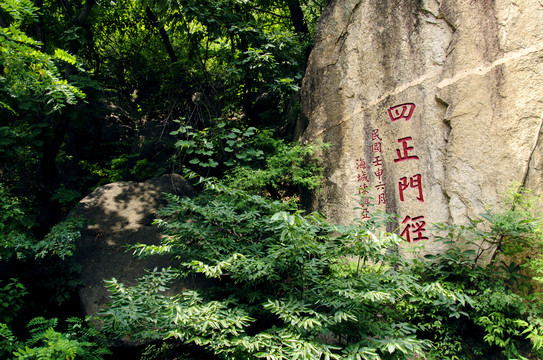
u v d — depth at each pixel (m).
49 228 6.32
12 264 5.48
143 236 5.71
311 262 3.66
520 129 4.14
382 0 5.40
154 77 8.50
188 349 4.70
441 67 4.74
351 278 3.55
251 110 8.12
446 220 4.49
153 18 8.29
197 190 7.43
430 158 4.69
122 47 9.21
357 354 2.86
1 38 3.56
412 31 5.05
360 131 5.39
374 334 3.34
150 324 3.35
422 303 4.13
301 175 5.72
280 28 8.92
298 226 3.17
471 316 3.92
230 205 4.56
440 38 4.80
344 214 5.36
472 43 4.53
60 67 6.71
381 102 5.23
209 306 3.28
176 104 8.09
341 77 5.69
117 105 9.37
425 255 4.29
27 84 4.14
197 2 6.32
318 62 6.03
